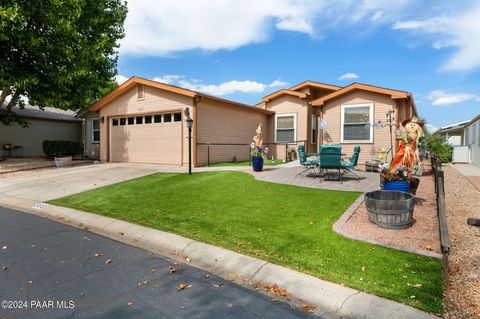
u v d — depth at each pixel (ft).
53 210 21.76
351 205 19.51
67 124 69.26
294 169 36.40
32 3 38.96
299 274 11.25
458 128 75.82
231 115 47.65
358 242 13.79
